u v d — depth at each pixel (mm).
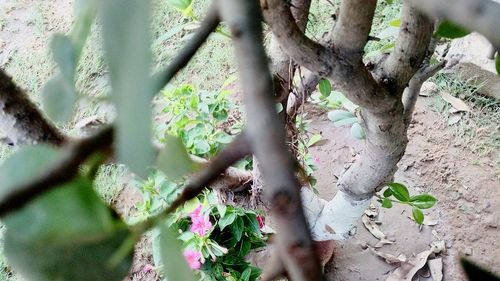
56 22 2223
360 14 503
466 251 1585
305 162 1307
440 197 1685
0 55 2129
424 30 563
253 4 194
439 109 1841
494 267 1533
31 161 201
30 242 217
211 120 1387
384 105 669
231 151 195
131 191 1651
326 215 1206
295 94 933
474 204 1657
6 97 291
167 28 1814
